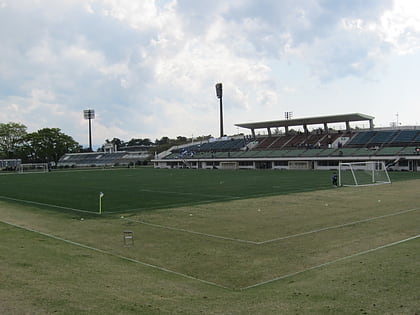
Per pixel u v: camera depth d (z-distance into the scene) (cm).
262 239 1872
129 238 1919
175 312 948
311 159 8919
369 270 1262
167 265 1462
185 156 11712
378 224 2180
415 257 1406
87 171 10044
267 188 4456
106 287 1141
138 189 4612
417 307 941
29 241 1831
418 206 2852
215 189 4438
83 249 1695
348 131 10106
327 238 1858
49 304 980
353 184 4766
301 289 1121
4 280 1177
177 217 2573
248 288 1180
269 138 11556
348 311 930
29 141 12875
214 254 1612
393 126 9688
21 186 5303
